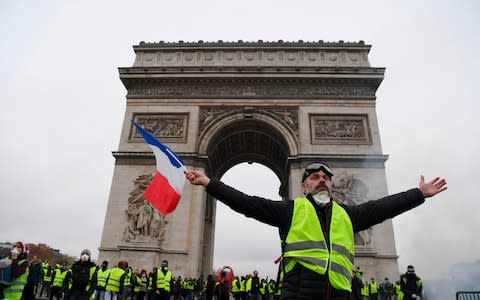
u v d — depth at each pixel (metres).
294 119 60.72
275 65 65.00
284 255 5.88
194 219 54.28
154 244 52.03
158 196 8.83
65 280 28.66
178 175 8.76
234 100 62.34
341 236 5.80
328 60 64.81
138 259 51.06
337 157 56.97
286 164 62.72
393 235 52.12
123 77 64.06
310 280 5.46
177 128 60.97
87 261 21.89
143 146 59.38
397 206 6.03
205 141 59.84
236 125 62.81
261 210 6.07
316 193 6.40
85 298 21.38
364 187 55.16
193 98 62.81
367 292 45.41
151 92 64.06
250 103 61.97
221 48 67.00
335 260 5.55
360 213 6.11
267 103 61.81
